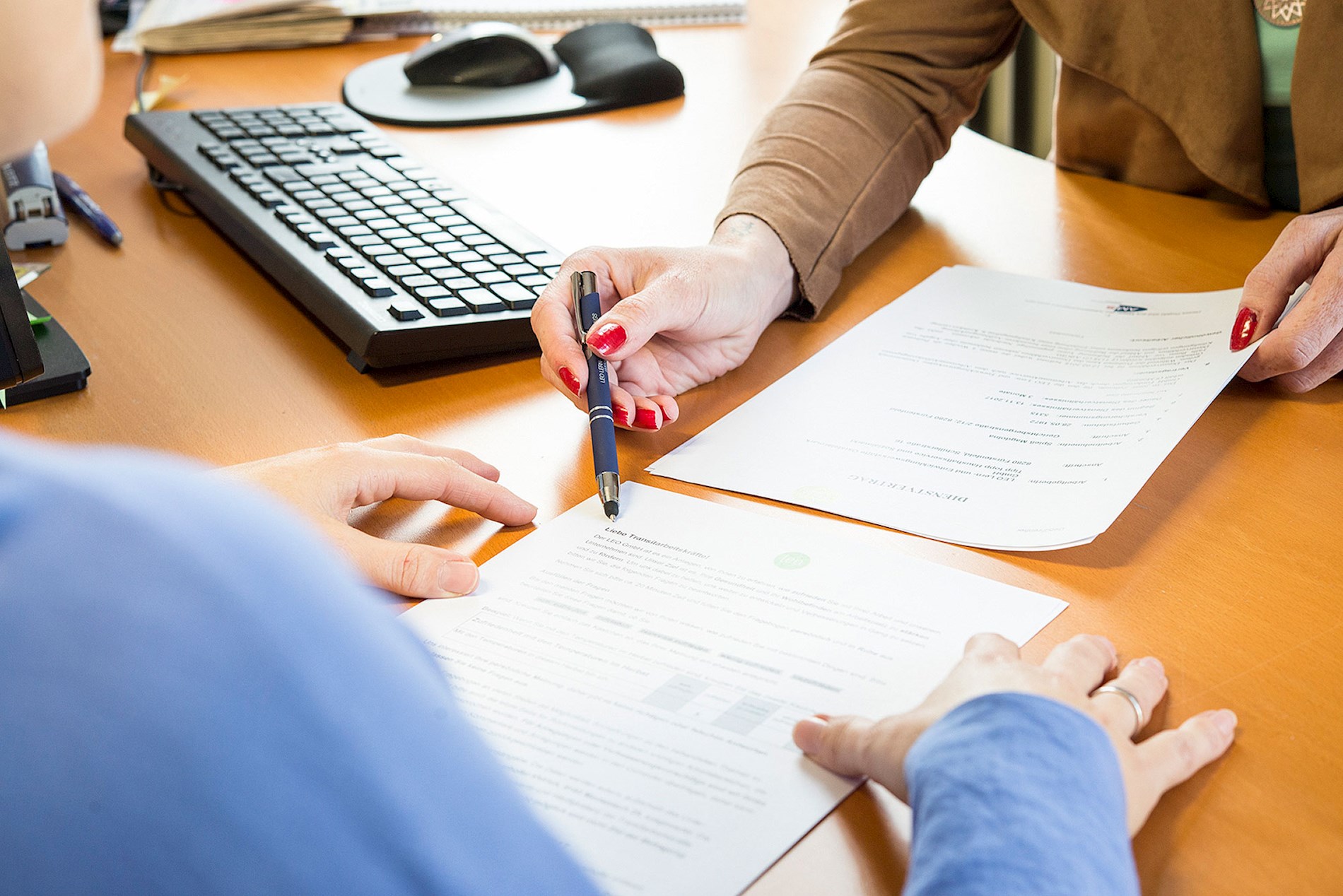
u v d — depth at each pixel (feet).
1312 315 2.33
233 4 5.22
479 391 2.61
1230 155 3.23
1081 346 2.64
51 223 3.39
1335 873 1.35
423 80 4.61
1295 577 1.88
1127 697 1.53
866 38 3.49
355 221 3.11
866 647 1.75
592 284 2.48
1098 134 3.63
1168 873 1.35
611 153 3.98
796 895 1.35
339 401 2.57
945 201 3.59
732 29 5.39
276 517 0.78
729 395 2.58
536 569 1.98
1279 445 2.25
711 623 1.82
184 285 3.16
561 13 5.41
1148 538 2.00
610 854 1.39
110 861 0.67
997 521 2.04
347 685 0.74
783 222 2.89
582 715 1.63
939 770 1.23
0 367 2.48
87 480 0.71
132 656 0.67
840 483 2.20
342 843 0.72
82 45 1.18
